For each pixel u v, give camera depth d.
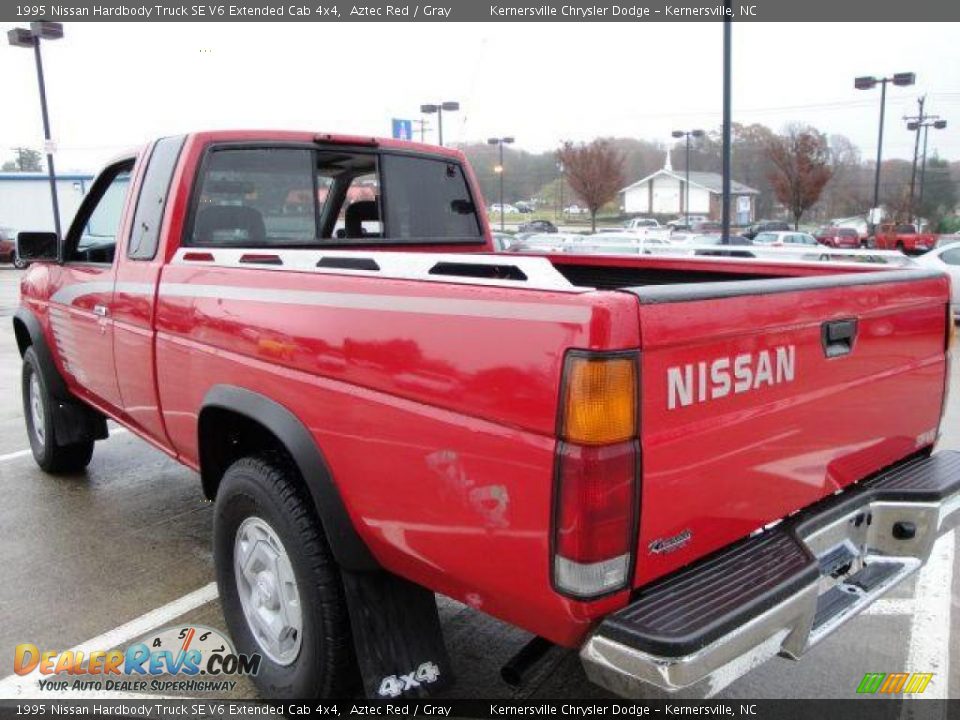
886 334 2.83
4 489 5.39
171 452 3.79
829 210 70.50
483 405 2.09
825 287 2.49
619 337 1.88
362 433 2.42
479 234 5.06
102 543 4.50
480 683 3.15
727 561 2.26
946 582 4.04
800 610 2.19
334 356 2.52
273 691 2.91
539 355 1.96
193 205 3.64
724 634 1.95
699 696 1.95
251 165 3.86
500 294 2.06
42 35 22.55
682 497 2.08
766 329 2.27
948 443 6.49
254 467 2.86
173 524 4.77
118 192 4.36
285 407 2.72
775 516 2.42
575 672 3.22
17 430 7.07
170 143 3.77
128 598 3.85
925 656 3.36
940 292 3.15
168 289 3.44
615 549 1.93
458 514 2.18
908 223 48.19
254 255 3.28
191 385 3.28
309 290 2.64
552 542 1.94
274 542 2.88
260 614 3.01
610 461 1.89
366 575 2.62
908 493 2.85
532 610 2.06
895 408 2.95
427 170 4.71
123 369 3.92
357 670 2.70
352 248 4.30
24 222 39.03
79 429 5.23
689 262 4.01
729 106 14.90
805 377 2.45
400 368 2.30
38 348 5.04
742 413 2.23
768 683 3.17
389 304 2.34
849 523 2.73
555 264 4.58
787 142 47.97
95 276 4.16
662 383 1.99
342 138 4.21
